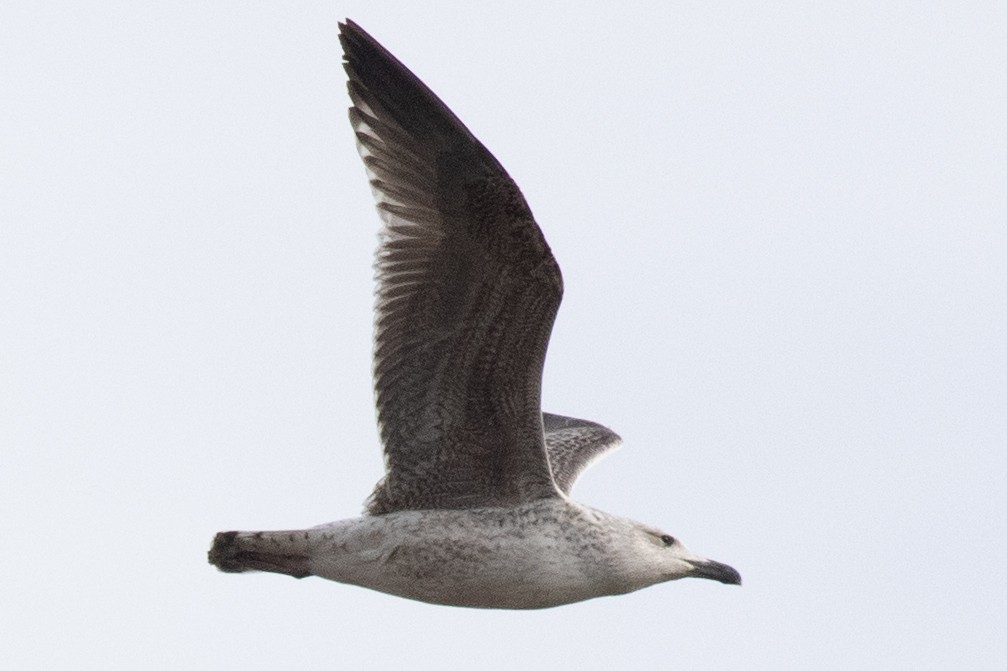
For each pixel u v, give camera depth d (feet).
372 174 47.88
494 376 47.52
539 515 48.60
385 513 48.52
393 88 47.47
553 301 46.83
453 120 46.91
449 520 48.03
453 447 48.14
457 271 47.32
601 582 49.47
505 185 46.68
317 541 47.80
